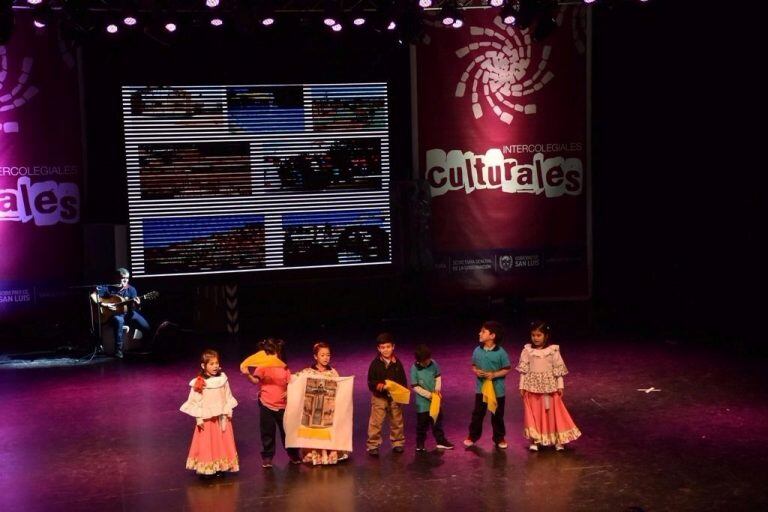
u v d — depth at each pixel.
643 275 16.58
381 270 17.33
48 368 13.96
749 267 13.67
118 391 12.36
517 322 16.41
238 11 13.98
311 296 17.09
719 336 14.41
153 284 16.50
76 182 16.23
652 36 15.80
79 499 8.24
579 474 8.45
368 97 17.05
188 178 16.52
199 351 14.95
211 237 16.69
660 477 8.30
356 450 9.39
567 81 17.78
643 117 16.27
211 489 8.36
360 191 17.16
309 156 16.92
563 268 18.11
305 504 7.89
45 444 10.00
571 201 18.03
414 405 11.17
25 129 15.95
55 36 15.94
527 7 13.48
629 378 12.06
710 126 14.34
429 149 17.47
